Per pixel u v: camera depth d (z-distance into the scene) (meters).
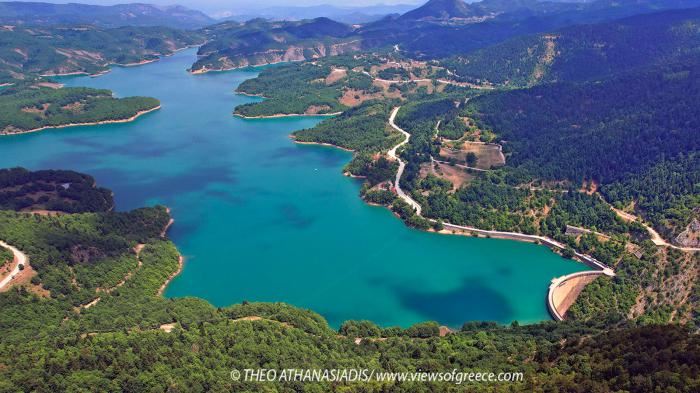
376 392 136.75
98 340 153.12
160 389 133.50
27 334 177.75
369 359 162.50
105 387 132.38
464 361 160.12
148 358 144.38
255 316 188.00
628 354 136.88
